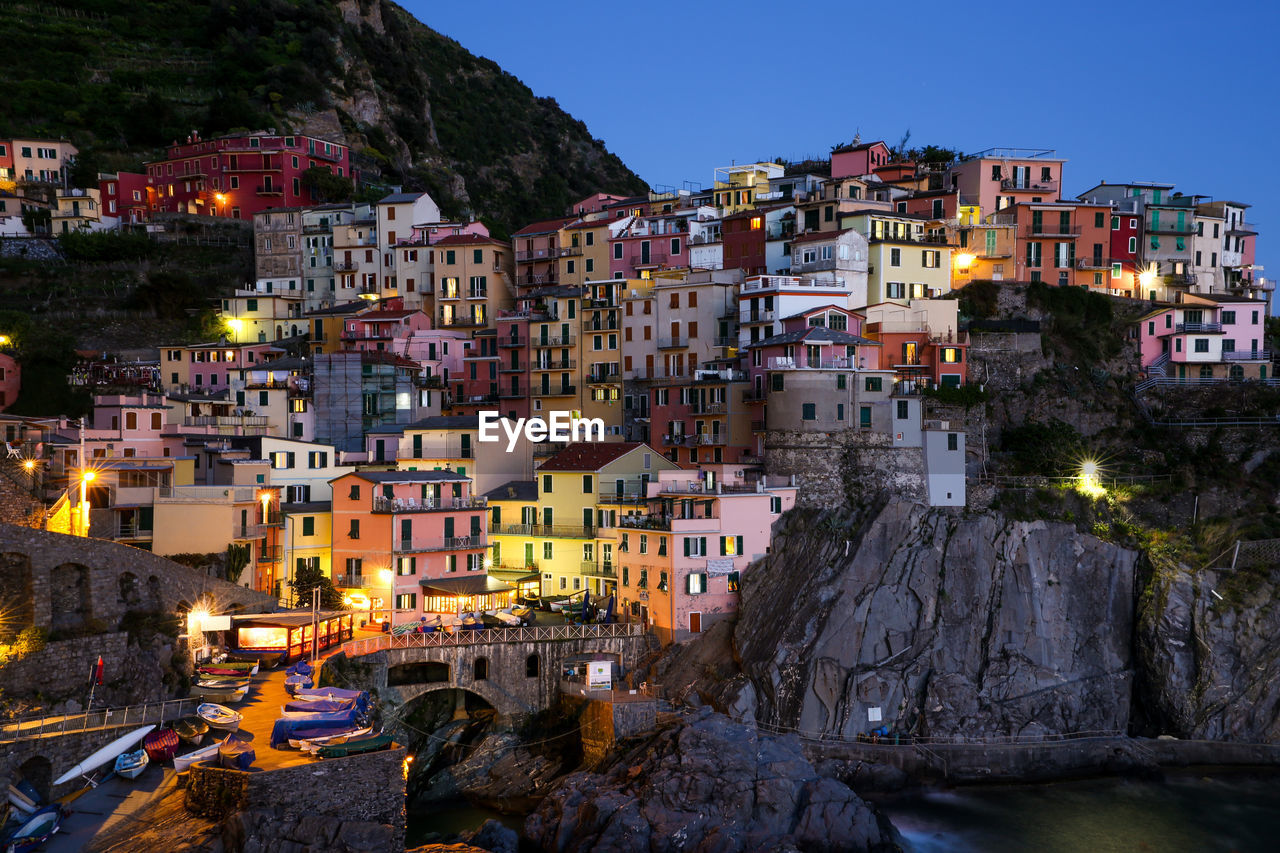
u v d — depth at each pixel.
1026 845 78.31
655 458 112.12
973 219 137.38
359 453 120.88
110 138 194.00
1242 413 119.00
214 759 61.94
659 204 160.88
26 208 172.25
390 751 63.12
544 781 85.94
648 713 85.50
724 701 88.75
